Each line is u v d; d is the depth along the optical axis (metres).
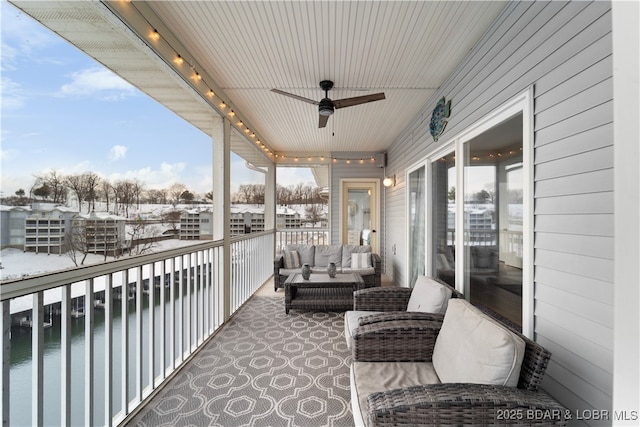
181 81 2.58
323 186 7.61
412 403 1.15
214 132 3.44
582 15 1.40
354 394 1.52
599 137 1.32
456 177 2.86
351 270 4.80
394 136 5.52
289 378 2.26
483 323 1.44
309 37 2.44
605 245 1.30
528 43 1.79
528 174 1.77
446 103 3.12
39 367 1.31
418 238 4.30
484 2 2.00
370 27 2.30
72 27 1.81
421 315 1.99
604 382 1.30
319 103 3.08
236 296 3.87
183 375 2.30
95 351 2.15
